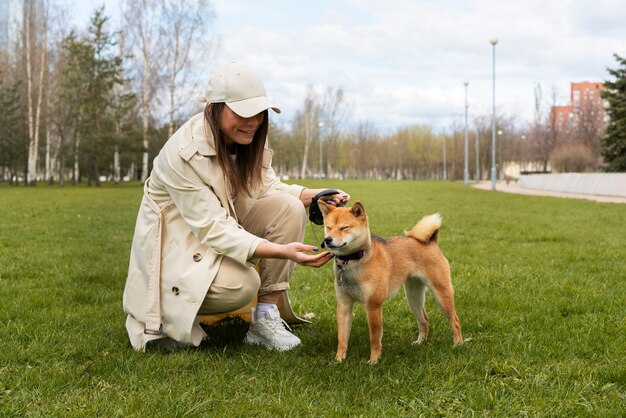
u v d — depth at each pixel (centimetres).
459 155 9731
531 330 479
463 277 708
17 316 510
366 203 2283
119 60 4444
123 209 1911
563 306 556
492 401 331
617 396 335
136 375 367
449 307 461
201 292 393
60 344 429
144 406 321
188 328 397
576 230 1259
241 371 382
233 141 425
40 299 576
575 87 9462
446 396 341
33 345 420
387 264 431
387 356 420
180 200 400
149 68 4444
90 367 381
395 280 440
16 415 309
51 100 4744
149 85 4556
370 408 325
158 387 348
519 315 527
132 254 435
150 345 428
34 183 4488
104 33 4519
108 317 520
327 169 10412
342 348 425
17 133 4828
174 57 4388
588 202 2448
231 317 508
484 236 1152
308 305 584
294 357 413
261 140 429
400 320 534
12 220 1461
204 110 413
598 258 859
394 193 3331
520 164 9350
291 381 360
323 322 523
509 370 381
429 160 10694
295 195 506
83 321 499
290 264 461
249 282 408
